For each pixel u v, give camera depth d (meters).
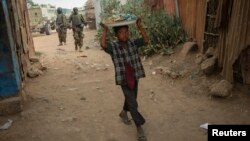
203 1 5.17
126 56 2.82
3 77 3.81
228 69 3.94
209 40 4.92
